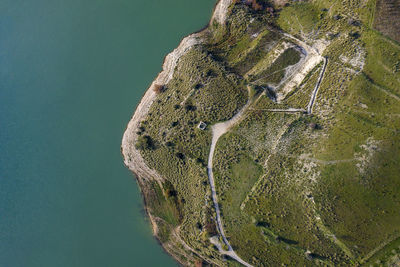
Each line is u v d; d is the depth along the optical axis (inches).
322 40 2210.9
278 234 2070.6
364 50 2041.1
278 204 2084.2
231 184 2233.0
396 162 1836.9
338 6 2196.1
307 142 2073.1
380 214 1856.5
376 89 1961.1
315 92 2140.7
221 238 2215.8
